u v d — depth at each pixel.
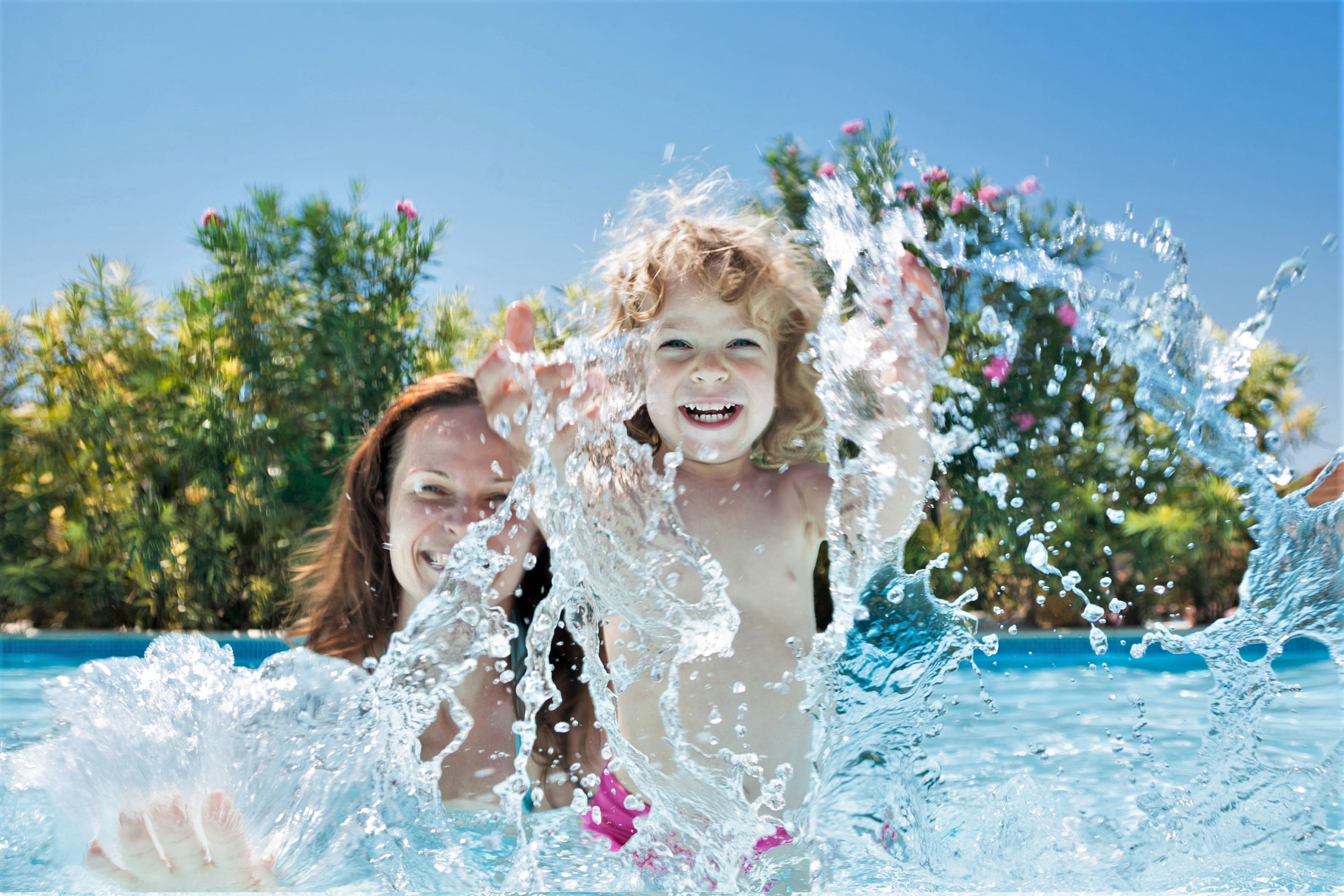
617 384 2.21
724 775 1.89
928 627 2.21
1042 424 5.84
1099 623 5.71
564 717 2.20
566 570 2.02
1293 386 5.95
